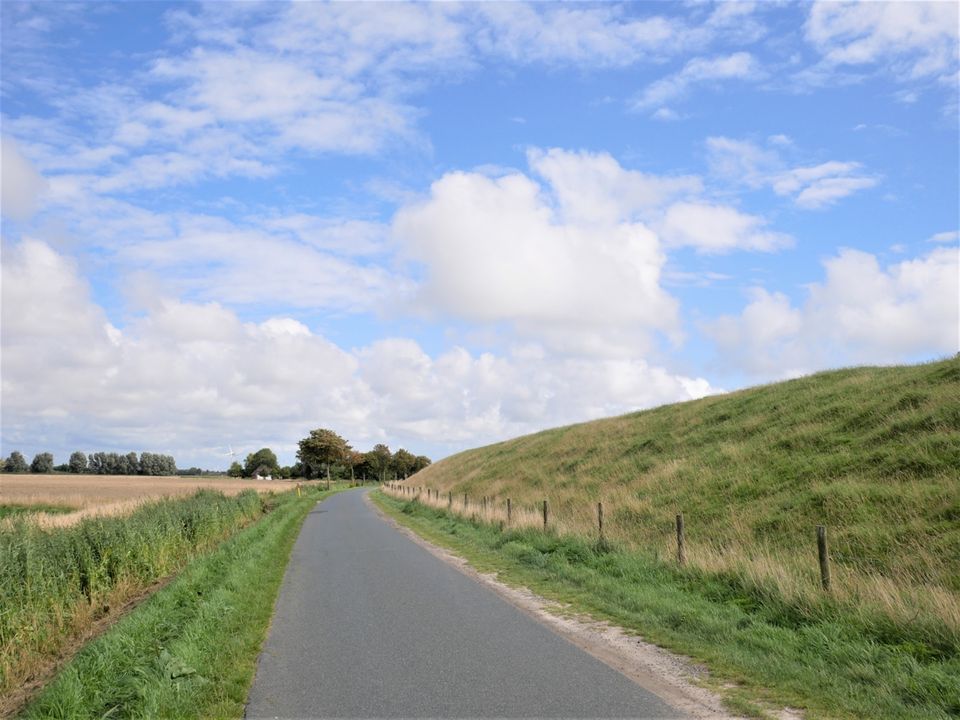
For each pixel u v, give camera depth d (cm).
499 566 1617
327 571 1598
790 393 3531
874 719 608
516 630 962
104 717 595
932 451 1923
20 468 18025
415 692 691
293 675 758
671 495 2433
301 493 6444
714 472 2556
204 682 706
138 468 19588
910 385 2659
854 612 926
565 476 3816
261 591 1295
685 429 3703
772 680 712
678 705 640
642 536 1980
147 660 746
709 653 814
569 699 661
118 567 1379
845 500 1777
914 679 700
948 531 1416
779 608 1005
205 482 10712
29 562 1094
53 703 616
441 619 1042
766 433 2859
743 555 1316
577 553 1617
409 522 3191
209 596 1113
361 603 1187
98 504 4703
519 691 688
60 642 1024
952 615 833
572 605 1138
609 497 2770
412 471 18838
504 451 6631
